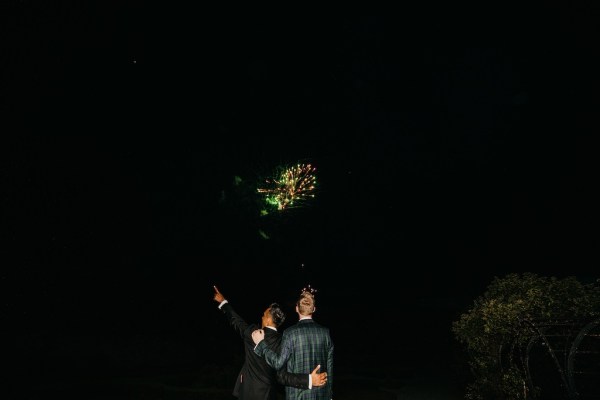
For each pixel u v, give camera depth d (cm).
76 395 932
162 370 1171
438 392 973
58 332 1378
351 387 1033
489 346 632
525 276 685
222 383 1032
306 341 466
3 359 1148
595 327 544
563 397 548
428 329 1833
